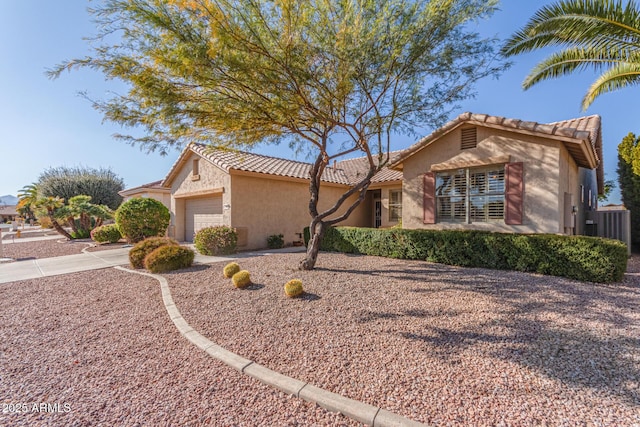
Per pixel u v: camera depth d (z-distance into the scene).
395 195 16.45
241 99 5.82
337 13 5.64
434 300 5.51
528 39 8.35
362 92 7.18
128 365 3.64
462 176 10.03
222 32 4.64
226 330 4.50
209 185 14.85
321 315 4.95
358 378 3.16
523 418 2.48
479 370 3.21
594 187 15.83
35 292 6.89
